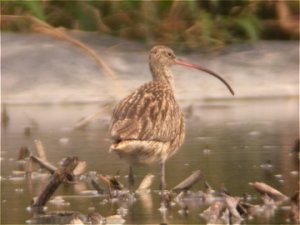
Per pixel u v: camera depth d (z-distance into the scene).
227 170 14.84
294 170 14.76
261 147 16.75
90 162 15.67
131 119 13.52
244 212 12.16
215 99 22.59
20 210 12.56
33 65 23.50
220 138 17.78
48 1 24.86
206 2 25.33
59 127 19.42
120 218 11.99
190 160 15.70
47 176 14.76
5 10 24.75
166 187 13.77
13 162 15.86
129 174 13.77
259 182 13.45
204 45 24.73
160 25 24.94
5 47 24.11
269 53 24.67
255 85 23.33
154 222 11.83
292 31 25.66
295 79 23.66
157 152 13.66
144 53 24.22
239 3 25.42
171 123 13.98
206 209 12.45
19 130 19.22
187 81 23.39
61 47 24.09
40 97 22.45
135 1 24.91
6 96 22.61
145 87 14.62
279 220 11.85
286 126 18.98
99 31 24.95
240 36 25.34
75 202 13.02
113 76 22.41
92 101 22.02
